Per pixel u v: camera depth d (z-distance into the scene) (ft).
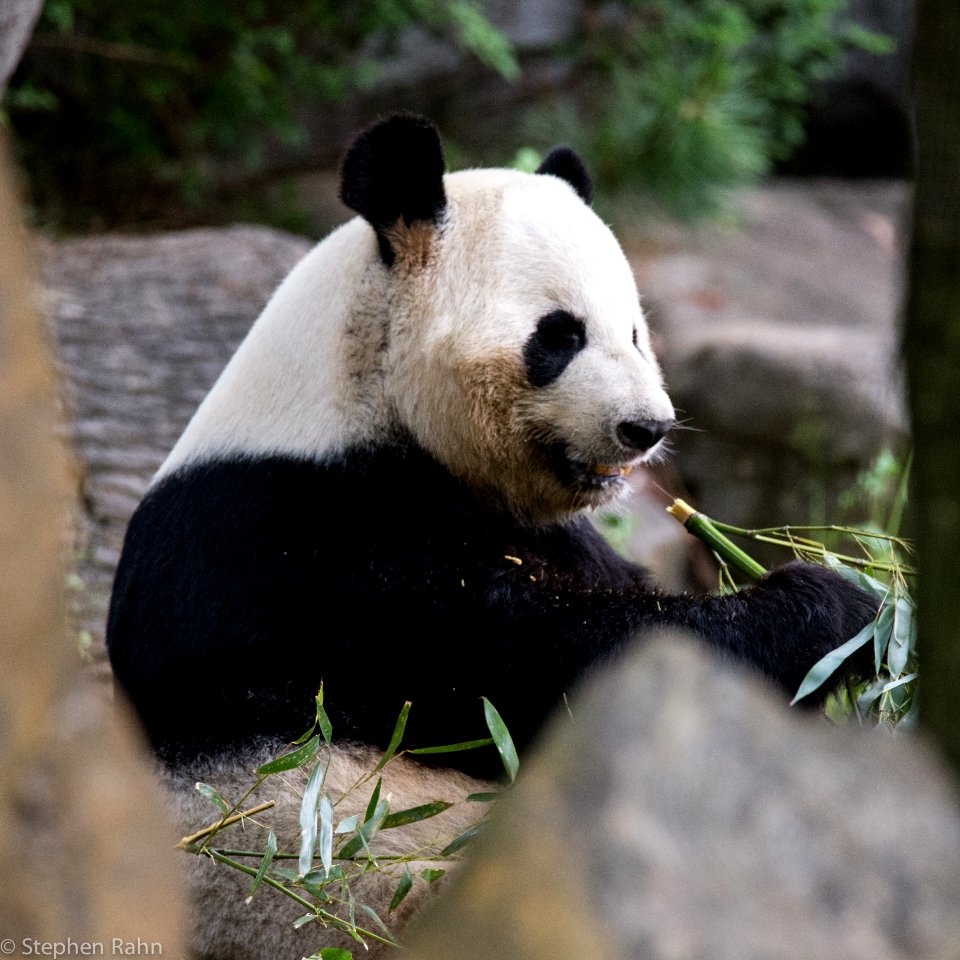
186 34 69.67
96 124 71.10
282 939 24.34
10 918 12.53
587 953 9.93
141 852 13.88
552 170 30.42
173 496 26.20
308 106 83.51
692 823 10.15
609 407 25.80
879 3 106.83
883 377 66.28
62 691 13.12
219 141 75.00
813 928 9.93
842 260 90.38
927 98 13.92
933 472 14.12
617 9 87.10
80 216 71.00
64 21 61.31
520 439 26.66
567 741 10.64
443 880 23.09
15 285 12.81
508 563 25.70
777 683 24.81
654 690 10.49
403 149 25.89
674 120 80.07
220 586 25.08
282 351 26.27
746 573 27.30
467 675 25.03
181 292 53.78
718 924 9.89
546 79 86.48
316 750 22.12
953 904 10.06
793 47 83.35
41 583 12.76
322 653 25.22
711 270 82.43
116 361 47.62
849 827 10.23
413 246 26.30
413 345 26.11
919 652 14.62
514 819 10.68
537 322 26.17
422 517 25.95
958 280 13.78
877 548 30.42
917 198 14.15
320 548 24.98
